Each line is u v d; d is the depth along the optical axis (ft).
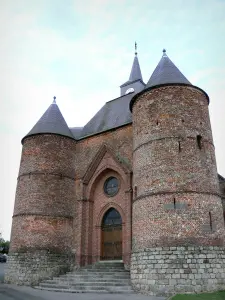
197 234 53.16
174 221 54.08
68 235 76.69
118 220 75.72
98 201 79.56
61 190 78.95
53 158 80.38
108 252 74.90
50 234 73.77
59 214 76.48
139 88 111.65
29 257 70.59
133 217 61.36
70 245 76.33
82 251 75.20
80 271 70.13
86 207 79.20
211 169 59.82
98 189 80.69
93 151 82.79
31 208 74.69
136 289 54.60
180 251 52.03
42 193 76.28
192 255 51.52
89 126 92.79
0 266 135.44
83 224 77.46
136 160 64.23
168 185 56.65
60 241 74.64
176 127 60.29
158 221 55.21
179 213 54.39
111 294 52.80
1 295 51.96
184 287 49.70
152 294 51.29
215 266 51.65
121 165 74.28
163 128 60.80
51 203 76.33
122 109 88.89
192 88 64.08
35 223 73.46
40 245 72.02
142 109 65.67
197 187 56.39
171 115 61.26
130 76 124.98
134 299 46.32
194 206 54.85
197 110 63.00
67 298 48.16
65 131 85.76
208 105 68.03
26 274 69.15
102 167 79.30
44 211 74.95
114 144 78.48
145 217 57.31
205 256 51.72
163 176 57.62
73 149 85.87
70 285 59.62
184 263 51.16
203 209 55.21
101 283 58.95
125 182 72.64
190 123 61.00
